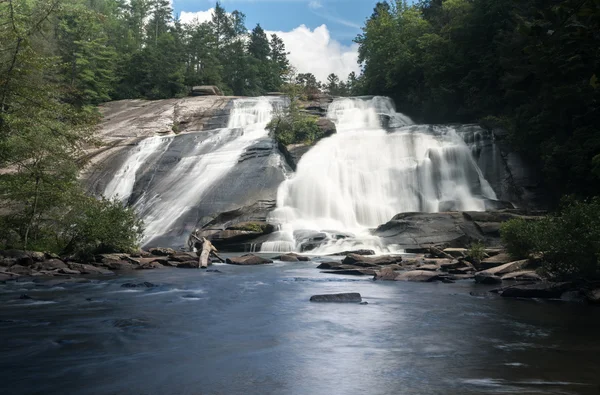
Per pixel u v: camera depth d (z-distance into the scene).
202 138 42.59
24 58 18.84
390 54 58.53
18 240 20.52
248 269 18.41
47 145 19.19
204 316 9.09
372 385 5.00
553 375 5.29
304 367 5.71
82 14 21.45
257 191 32.50
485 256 17.81
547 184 32.16
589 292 10.92
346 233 27.53
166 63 69.56
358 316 9.06
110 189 36.56
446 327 8.07
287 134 38.09
